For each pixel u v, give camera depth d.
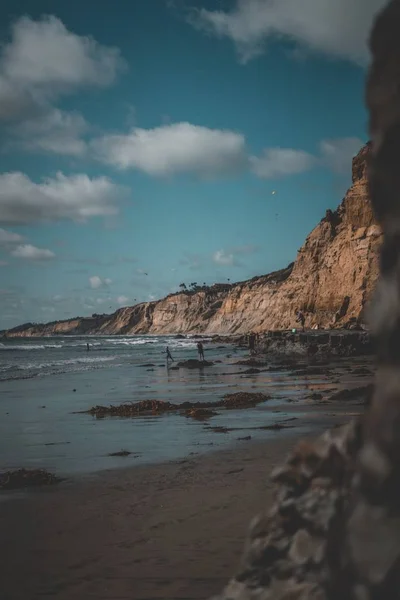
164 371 38.66
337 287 86.25
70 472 9.37
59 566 5.11
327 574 1.57
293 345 52.59
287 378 27.78
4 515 6.92
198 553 5.20
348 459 2.34
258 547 2.56
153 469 9.27
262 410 16.20
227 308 194.88
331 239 107.25
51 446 11.94
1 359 67.00
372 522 1.35
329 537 1.61
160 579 4.66
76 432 13.72
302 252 121.94
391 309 1.41
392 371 1.40
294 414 15.08
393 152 1.44
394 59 1.45
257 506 6.62
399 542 1.29
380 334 1.44
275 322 119.19
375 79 1.49
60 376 35.50
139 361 55.62
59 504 7.38
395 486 1.32
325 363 39.28
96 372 39.19
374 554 1.31
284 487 2.59
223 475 8.49
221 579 4.59
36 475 8.75
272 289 174.12
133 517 6.56
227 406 17.39
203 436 12.39
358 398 17.55
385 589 1.28
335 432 2.50
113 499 7.50
